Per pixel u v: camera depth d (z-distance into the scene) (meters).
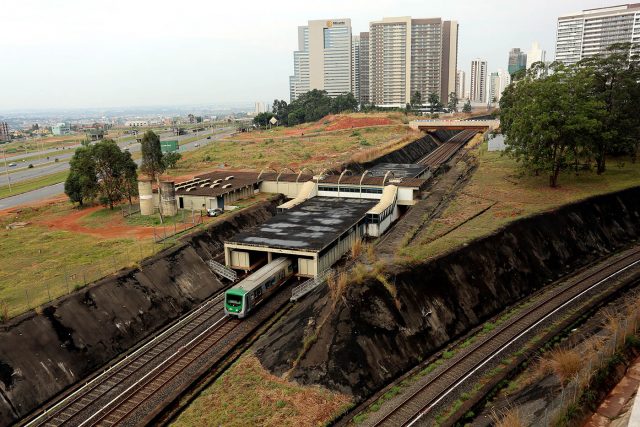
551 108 65.12
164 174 114.06
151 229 67.06
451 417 28.12
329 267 56.47
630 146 76.44
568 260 53.09
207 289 54.31
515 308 43.47
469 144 147.38
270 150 147.12
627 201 66.00
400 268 41.25
